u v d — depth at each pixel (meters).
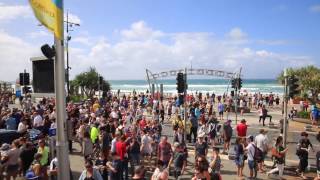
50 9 8.19
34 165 11.94
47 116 20.44
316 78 49.03
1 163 13.38
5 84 58.00
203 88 122.75
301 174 17.19
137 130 19.30
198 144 16.30
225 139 21.59
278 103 54.06
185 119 22.12
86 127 19.72
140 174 11.38
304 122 36.50
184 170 17.22
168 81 171.50
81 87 57.91
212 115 23.38
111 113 25.25
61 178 9.23
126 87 148.62
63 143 9.27
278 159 16.80
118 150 14.20
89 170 10.86
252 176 16.34
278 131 30.98
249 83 172.75
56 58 9.16
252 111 47.06
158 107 34.47
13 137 18.88
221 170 18.02
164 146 15.30
